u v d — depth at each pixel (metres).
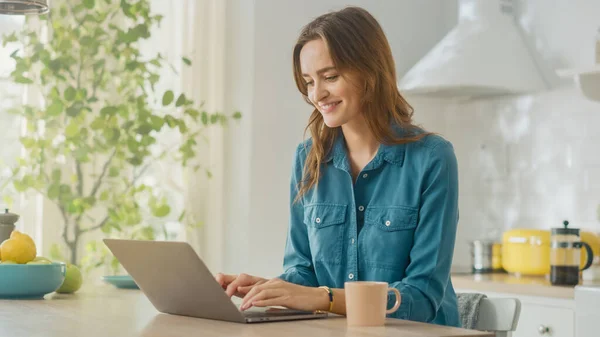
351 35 1.88
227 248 3.93
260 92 3.88
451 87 3.89
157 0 3.96
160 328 1.46
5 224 2.35
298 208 2.14
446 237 1.84
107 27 3.78
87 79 3.54
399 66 4.28
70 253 3.68
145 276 1.66
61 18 3.57
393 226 1.90
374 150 2.00
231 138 3.95
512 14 4.10
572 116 3.84
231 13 3.98
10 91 3.62
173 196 3.97
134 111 3.66
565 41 3.91
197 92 3.95
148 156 3.90
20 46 3.62
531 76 3.86
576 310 3.04
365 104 1.95
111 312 1.74
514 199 4.11
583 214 3.75
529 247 3.66
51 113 3.42
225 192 3.96
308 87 1.98
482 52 3.88
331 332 1.40
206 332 1.40
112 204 3.69
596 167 3.71
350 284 1.51
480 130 4.30
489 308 1.97
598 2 3.75
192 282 1.55
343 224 2.00
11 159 3.63
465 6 4.07
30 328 1.46
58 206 3.54
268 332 1.39
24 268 2.01
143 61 3.91
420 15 4.36
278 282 1.66
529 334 3.29
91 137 3.68
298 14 3.97
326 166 2.06
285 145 3.94
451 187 1.87
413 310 1.74
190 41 3.95
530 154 4.04
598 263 3.56
